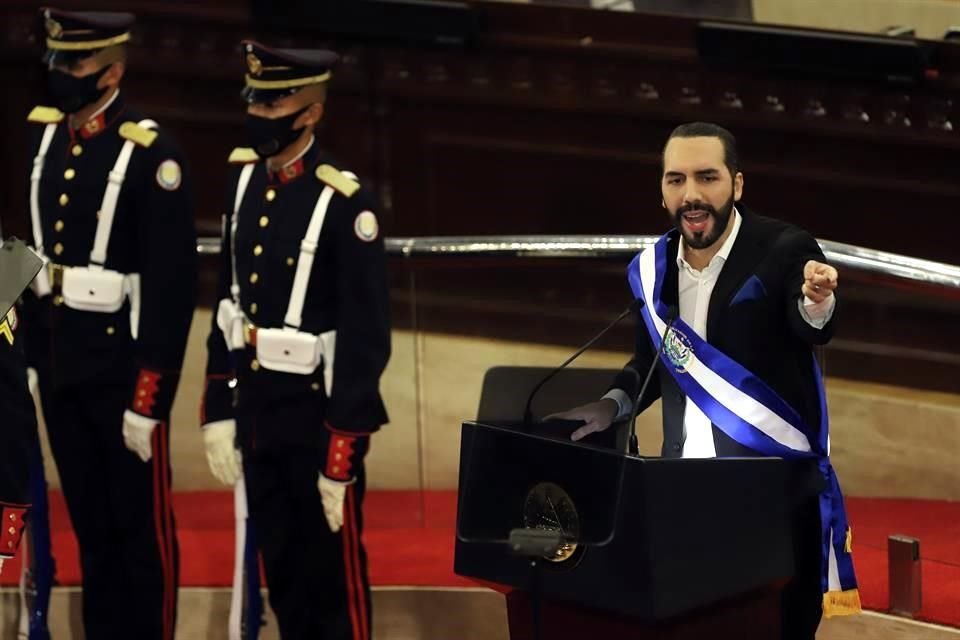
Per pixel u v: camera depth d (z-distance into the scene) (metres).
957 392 12.08
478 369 14.87
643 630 8.28
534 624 8.18
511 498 8.48
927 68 16.50
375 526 14.49
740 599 8.60
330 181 11.42
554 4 17.47
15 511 9.77
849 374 12.47
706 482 8.12
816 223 17.20
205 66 17.95
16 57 17.59
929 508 11.97
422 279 15.38
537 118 17.80
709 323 9.32
